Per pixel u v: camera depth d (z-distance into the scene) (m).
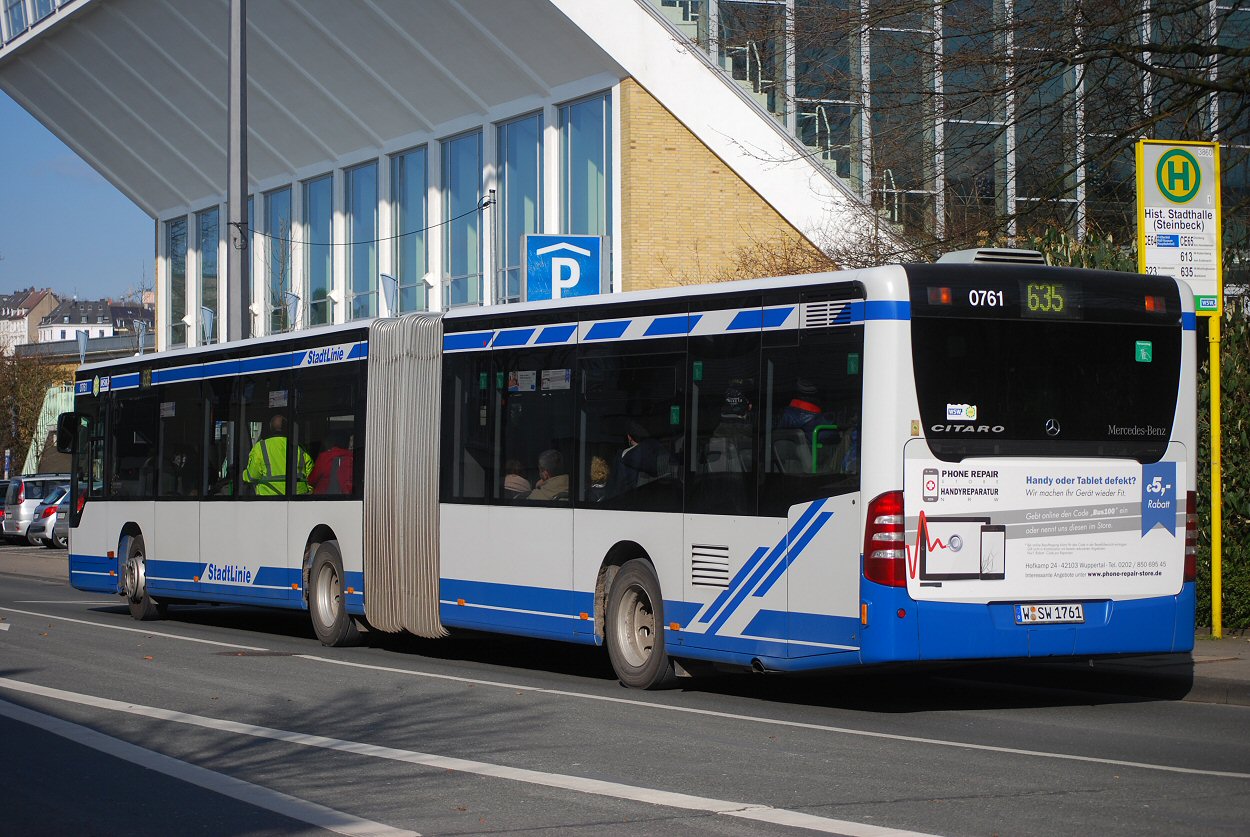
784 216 29.97
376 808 8.02
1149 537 11.70
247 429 18.92
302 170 42.31
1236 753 9.71
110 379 22.02
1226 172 19.28
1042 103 19.61
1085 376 11.54
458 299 36.66
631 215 29.89
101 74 45.00
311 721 11.15
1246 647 14.21
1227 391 15.41
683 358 12.78
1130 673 12.96
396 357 16.38
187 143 45.34
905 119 20.31
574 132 32.25
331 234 41.47
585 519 13.70
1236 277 18.61
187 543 19.97
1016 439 11.27
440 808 7.99
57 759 9.59
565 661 15.99
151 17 40.56
